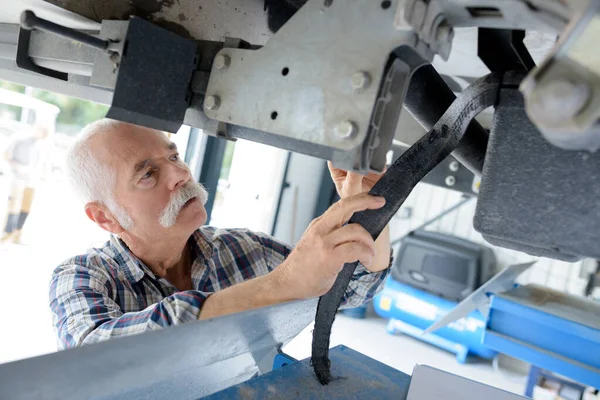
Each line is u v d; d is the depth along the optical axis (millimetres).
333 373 583
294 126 364
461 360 3174
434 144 436
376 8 328
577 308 1581
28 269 2408
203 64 455
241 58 409
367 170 350
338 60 344
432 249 3473
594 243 318
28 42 580
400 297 3479
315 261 525
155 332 337
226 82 418
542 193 341
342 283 544
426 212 4047
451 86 981
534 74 216
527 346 1516
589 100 203
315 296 558
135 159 982
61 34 365
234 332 432
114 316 783
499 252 3629
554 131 213
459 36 640
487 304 1675
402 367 3004
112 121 1025
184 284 1176
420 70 469
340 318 3746
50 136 2391
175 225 1031
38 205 2465
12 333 2062
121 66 391
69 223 2625
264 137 435
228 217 3260
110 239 1084
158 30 413
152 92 420
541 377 2293
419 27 312
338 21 347
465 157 579
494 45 392
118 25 415
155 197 997
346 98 336
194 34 520
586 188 321
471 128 539
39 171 2391
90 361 311
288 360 645
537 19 265
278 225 3742
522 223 348
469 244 3498
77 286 876
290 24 376
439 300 3350
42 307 2252
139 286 1034
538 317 1496
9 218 2348
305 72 362
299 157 3713
